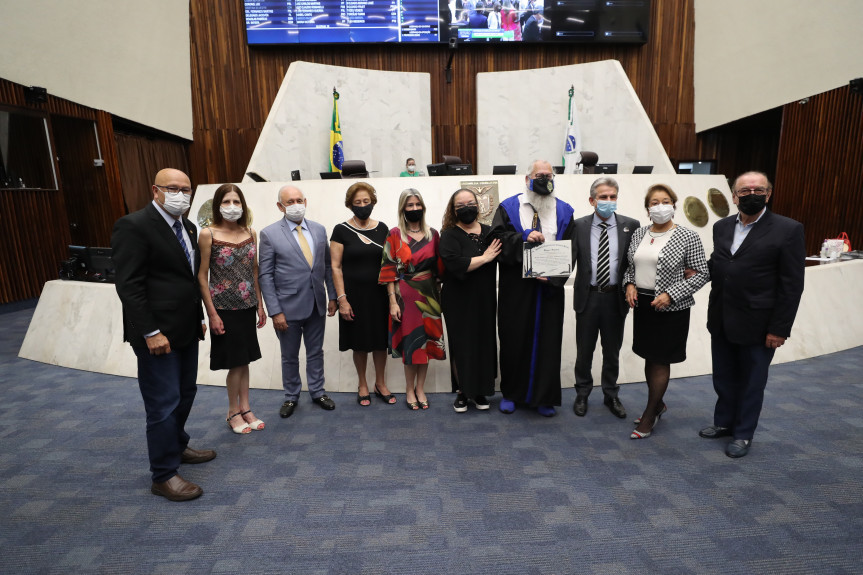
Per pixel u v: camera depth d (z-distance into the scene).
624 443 2.49
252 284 2.60
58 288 4.21
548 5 9.80
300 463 2.34
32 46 6.45
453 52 9.88
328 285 3.04
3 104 6.00
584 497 2.01
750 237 2.28
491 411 2.96
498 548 1.70
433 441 2.55
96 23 7.48
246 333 2.62
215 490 2.12
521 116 9.78
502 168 5.11
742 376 2.41
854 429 2.60
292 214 2.77
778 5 8.22
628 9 9.89
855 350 3.96
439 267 2.89
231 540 1.78
